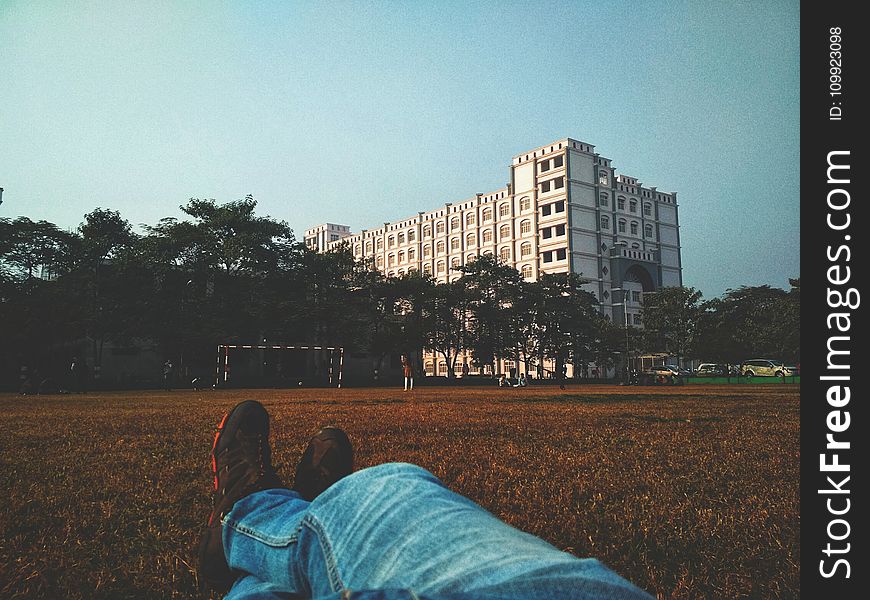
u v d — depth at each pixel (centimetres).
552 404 1422
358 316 5528
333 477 153
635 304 9362
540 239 9156
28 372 3647
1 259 4091
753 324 6494
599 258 9075
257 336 4731
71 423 866
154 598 197
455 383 5750
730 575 217
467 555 67
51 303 4009
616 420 883
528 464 457
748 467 445
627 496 346
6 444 601
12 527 278
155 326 4209
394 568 71
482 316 6341
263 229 4819
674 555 241
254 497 114
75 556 236
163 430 747
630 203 9712
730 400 1620
